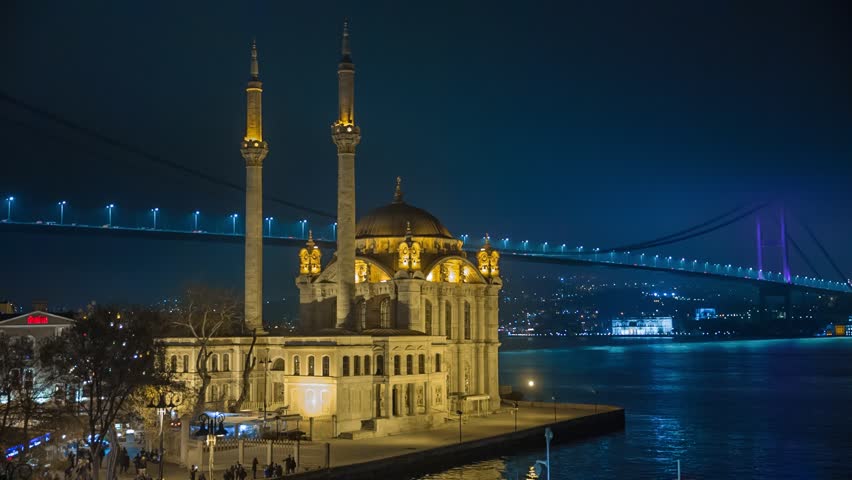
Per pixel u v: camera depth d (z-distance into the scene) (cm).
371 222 16525
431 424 14500
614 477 12188
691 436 16012
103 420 10219
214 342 14875
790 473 12706
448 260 16100
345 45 15288
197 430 11688
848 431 16750
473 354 16425
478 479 11612
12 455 9700
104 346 9900
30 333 14162
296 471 10450
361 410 13588
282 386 15162
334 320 16275
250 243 15988
